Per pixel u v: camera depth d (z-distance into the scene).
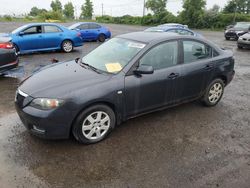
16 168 3.41
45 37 12.15
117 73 4.12
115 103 4.05
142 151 3.88
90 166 3.50
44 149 3.84
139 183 3.22
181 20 48.91
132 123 4.73
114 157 3.71
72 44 13.13
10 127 4.47
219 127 4.74
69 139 4.12
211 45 5.34
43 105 3.59
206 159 3.75
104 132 4.12
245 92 6.88
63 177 3.28
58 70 4.42
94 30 18.59
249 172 3.50
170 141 4.19
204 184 3.23
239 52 14.73
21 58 10.97
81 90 3.74
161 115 5.11
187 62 4.89
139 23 59.44
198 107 5.59
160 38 4.62
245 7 60.53
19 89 3.97
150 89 4.39
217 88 5.59
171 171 3.46
